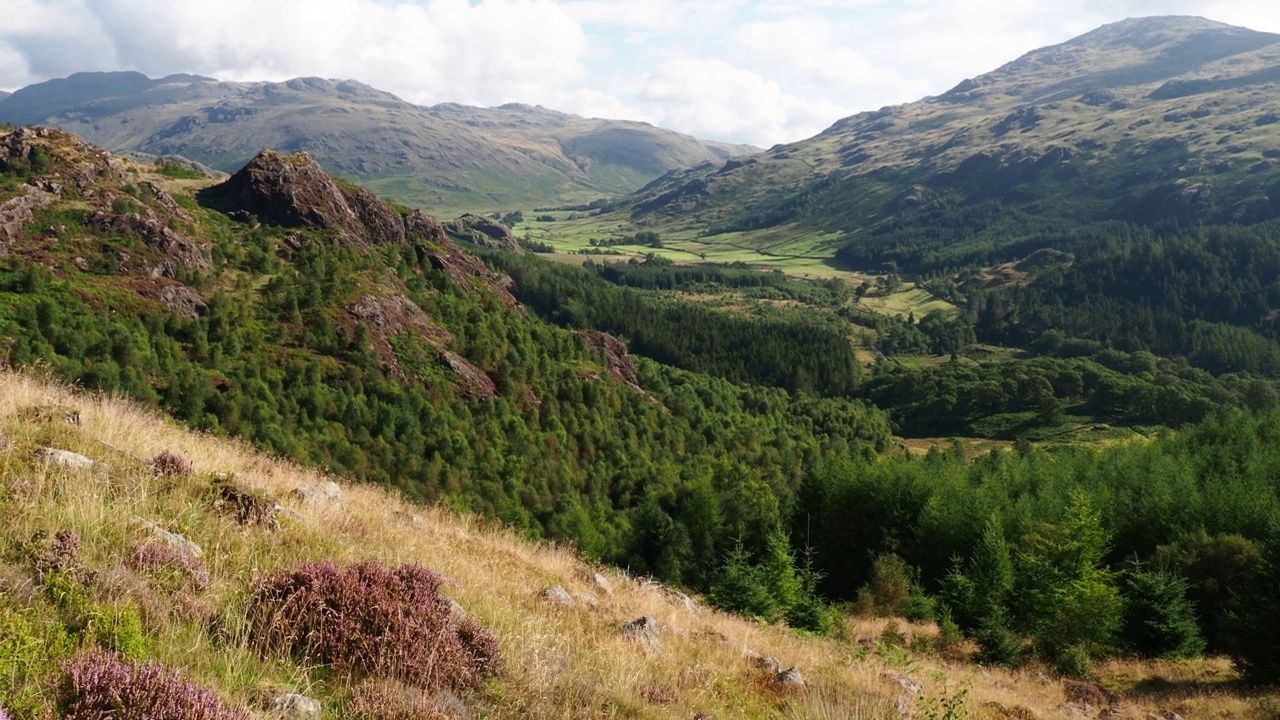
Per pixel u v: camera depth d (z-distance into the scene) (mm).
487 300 119438
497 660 8031
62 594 5988
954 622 38469
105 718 4645
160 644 5961
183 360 70000
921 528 61188
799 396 165375
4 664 4805
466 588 11125
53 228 78250
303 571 7605
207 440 16125
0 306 63188
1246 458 78875
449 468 73938
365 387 82062
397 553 11594
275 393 73688
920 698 12109
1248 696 28078
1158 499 61094
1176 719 22703
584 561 20469
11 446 9109
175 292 78625
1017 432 161875
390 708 6219
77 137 95062
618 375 125250
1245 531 56062
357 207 117312
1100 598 36406
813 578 33938
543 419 97188
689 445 111188
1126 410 164375
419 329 98000
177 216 93750
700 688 10664
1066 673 31250
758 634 18828
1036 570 41781
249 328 81250
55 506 7617
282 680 6242
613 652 10898
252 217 103188
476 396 91500
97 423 12023
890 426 169500
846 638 25531
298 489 13250
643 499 82000
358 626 7117
